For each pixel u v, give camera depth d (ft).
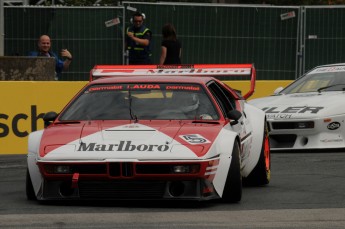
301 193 77.61
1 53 140.26
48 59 137.28
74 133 70.18
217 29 174.19
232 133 71.36
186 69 89.97
